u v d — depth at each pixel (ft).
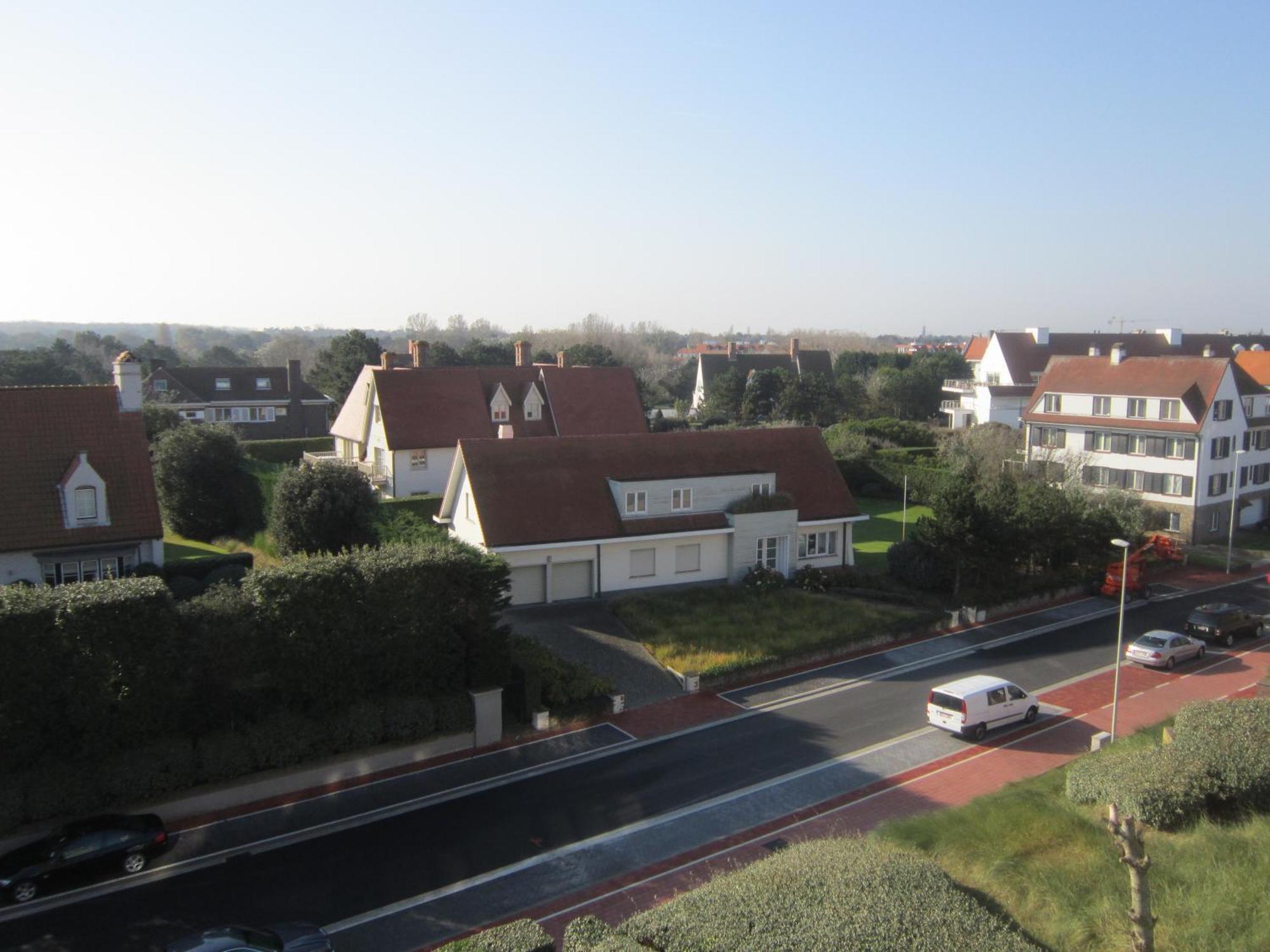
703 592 129.49
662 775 83.87
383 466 180.34
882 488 224.74
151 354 432.66
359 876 67.26
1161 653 115.14
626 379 201.67
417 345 214.07
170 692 76.33
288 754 80.53
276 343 566.77
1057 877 52.75
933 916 42.57
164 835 69.46
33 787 70.44
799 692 104.42
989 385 288.30
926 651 119.44
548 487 128.16
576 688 97.14
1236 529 200.03
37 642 70.74
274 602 81.00
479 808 77.77
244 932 54.39
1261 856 52.29
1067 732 95.71
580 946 46.21
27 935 60.13
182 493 168.96
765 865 50.93
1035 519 143.23
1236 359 245.24
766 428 152.56
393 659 87.04
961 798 79.66
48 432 113.91
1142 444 194.39
